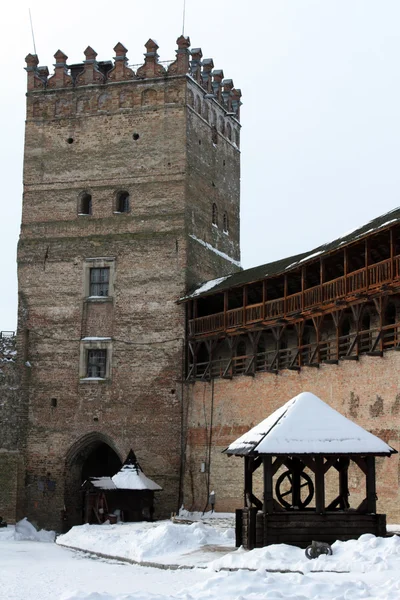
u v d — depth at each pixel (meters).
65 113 64.31
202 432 56.66
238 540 32.19
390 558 26.27
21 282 63.25
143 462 58.69
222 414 55.19
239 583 24.34
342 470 32.53
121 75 63.50
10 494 59.88
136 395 59.59
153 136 62.38
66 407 60.84
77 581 28.69
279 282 53.28
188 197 61.59
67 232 62.94
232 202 69.19
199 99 64.25
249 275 55.47
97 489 53.44
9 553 40.62
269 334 55.28
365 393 44.34
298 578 24.22
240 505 53.38
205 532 36.94
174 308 59.72
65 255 62.75
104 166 63.00
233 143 70.00
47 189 63.84
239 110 71.44
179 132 61.91
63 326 61.88
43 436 60.94
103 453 63.84
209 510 54.88
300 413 30.72
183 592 24.03
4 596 25.19
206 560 31.44
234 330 54.16
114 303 61.16
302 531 29.86
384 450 30.08
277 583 23.89
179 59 62.47
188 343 58.94
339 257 47.69
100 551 38.84
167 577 28.67
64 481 60.09
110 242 61.97
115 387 60.16
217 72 67.56
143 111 62.75
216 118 67.00
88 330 61.44
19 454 60.56
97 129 63.50
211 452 55.69
